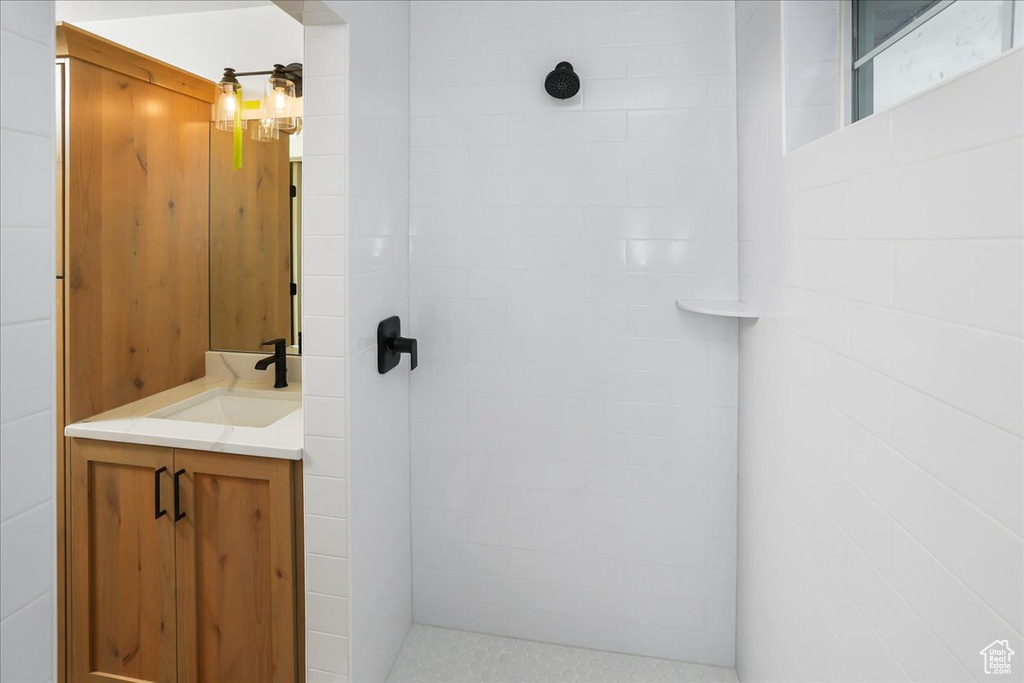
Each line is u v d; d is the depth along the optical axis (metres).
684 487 2.04
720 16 1.91
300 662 1.74
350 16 1.60
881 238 0.98
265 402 2.18
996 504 0.70
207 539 1.75
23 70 0.79
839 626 1.17
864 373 1.05
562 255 2.05
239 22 2.26
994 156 0.70
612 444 2.07
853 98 1.37
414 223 2.13
